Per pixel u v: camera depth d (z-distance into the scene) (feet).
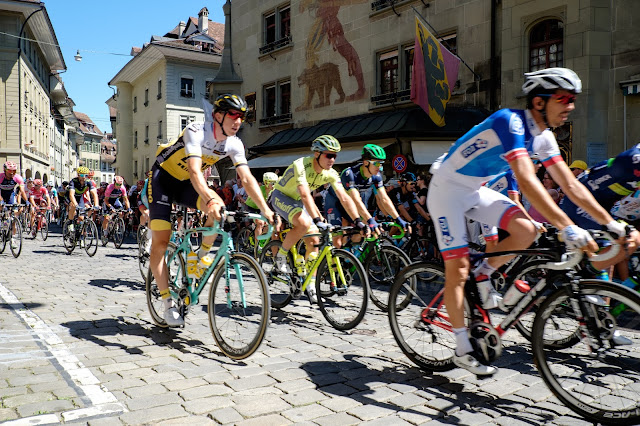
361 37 48.26
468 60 39.52
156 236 12.11
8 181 28.96
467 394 8.79
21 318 13.71
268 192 23.41
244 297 10.48
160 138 110.83
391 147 40.09
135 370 9.80
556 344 9.25
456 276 8.90
